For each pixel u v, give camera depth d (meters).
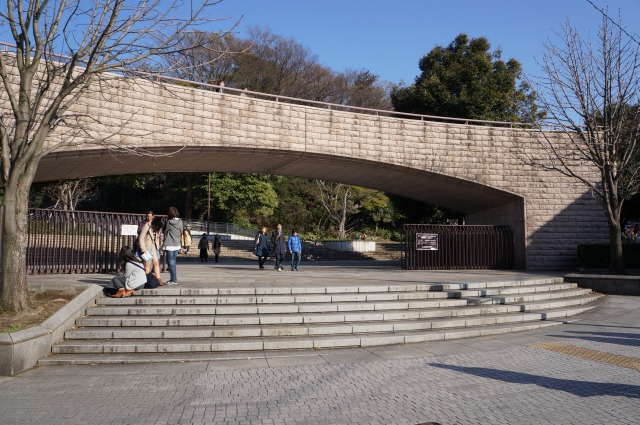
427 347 8.93
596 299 14.38
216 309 9.95
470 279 14.86
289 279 13.82
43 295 10.19
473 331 9.92
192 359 8.03
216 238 27.80
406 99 31.84
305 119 19.44
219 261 29.36
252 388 6.43
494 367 7.40
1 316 8.42
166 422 5.18
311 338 9.12
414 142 20.77
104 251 15.33
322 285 11.96
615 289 15.20
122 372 7.34
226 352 8.52
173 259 11.75
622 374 6.93
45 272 13.67
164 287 11.12
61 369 7.56
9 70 13.77
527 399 5.79
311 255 34.25
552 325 11.08
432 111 30.83
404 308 11.09
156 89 16.86
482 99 29.94
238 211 44.69
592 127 16.97
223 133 18.03
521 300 12.69
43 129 9.02
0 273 8.84
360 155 20.11
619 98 16.61
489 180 21.14
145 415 5.40
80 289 10.36
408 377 6.87
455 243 20.45
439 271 19.28
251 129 18.52
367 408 5.54
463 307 11.59
